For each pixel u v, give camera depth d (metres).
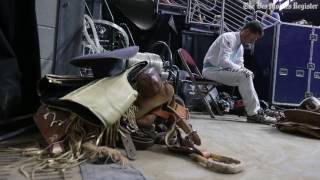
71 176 1.34
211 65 4.18
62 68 2.67
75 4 2.79
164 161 1.70
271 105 5.50
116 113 1.69
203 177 1.47
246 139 2.57
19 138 1.94
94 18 4.09
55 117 1.75
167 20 5.42
